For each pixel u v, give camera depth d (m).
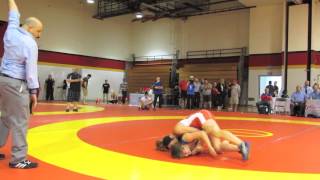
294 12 19.75
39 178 3.30
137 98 20.45
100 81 27.69
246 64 22.97
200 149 4.71
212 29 25.00
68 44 25.70
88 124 8.63
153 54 28.20
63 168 3.76
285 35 20.02
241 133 7.70
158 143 5.06
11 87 3.58
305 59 19.30
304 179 3.57
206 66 24.50
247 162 4.38
